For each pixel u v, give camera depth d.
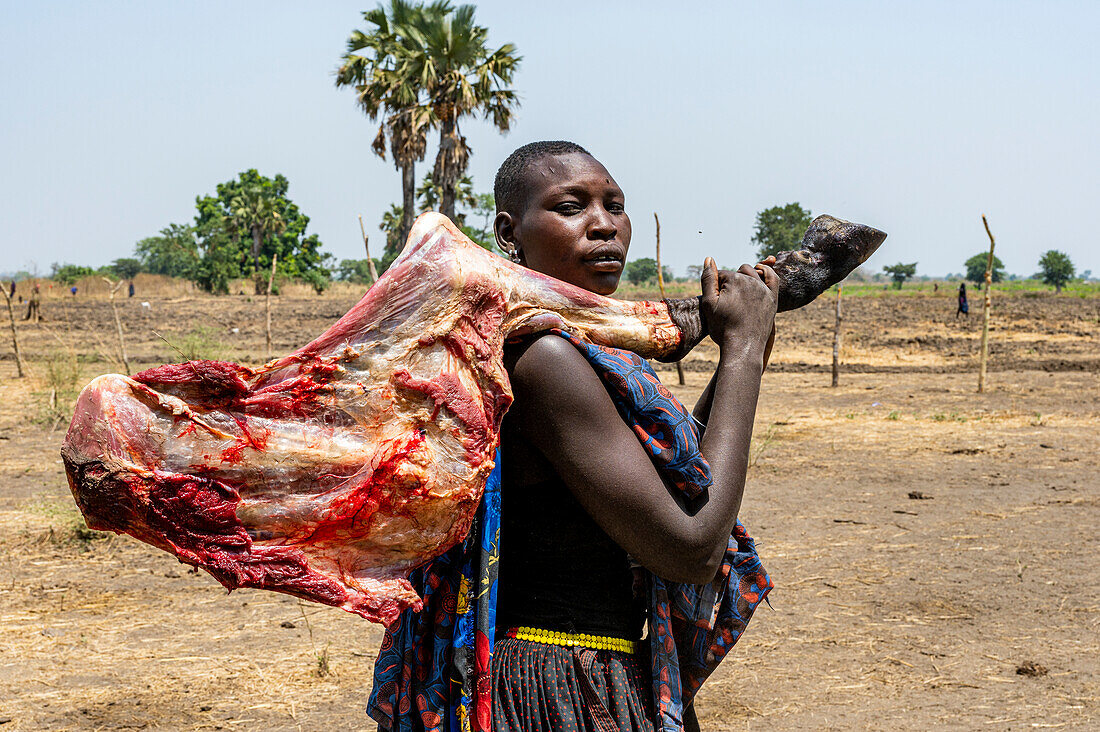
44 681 5.15
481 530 1.68
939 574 7.05
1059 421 14.73
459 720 1.70
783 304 1.92
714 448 1.67
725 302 1.77
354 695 5.01
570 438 1.62
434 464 1.55
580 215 1.86
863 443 12.83
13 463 11.12
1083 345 29.48
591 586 1.76
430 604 1.76
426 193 30.59
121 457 1.47
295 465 1.54
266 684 5.13
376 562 1.58
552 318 1.65
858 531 8.30
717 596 1.84
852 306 44.62
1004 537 8.09
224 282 73.31
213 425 1.52
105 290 67.06
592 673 1.70
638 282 99.88
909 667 5.35
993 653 5.55
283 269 83.12
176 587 6.82
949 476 10.62
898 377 21.81
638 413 1.64
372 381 1.57
